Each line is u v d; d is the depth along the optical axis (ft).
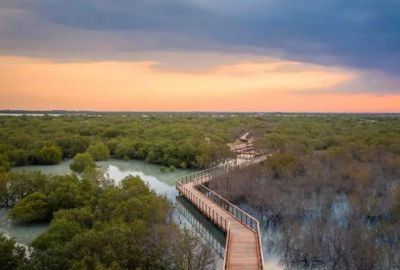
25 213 105.19
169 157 205.46
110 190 101.81
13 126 293.64
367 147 201.57
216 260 87.92
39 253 64.85
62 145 225.97
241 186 139.54
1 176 123.85
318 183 142.41
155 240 71.92
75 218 87.40
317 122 396.98
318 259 87.92
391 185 149.07
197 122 375.86
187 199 134.31
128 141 233.14
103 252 62.80
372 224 112.16
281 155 173.99
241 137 307.58
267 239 104.27
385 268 83.82
